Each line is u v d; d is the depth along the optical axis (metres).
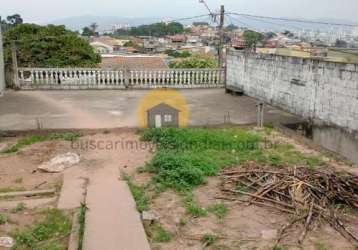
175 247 4.18
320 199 5.34
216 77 16.22
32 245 4.17
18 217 4.80
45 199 5.36
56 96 13.67
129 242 4.18
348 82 8.33
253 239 4.37
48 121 9.88
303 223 4.73
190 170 6.04
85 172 6.39
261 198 5.36
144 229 4.50
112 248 4.06
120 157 7.21
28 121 9.84
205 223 4.71
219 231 4.53
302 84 10.36
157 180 6.00
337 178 6.00
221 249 4.15
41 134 8.66
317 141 9.68
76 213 4.89
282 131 9.28
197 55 23.23
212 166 6.54
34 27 21.53
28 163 6.82
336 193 5.48
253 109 11.80
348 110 8.38
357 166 7.04
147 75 15.62
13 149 7.51
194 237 4.39
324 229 4.63
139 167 6.58
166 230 4.53
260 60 12.84
